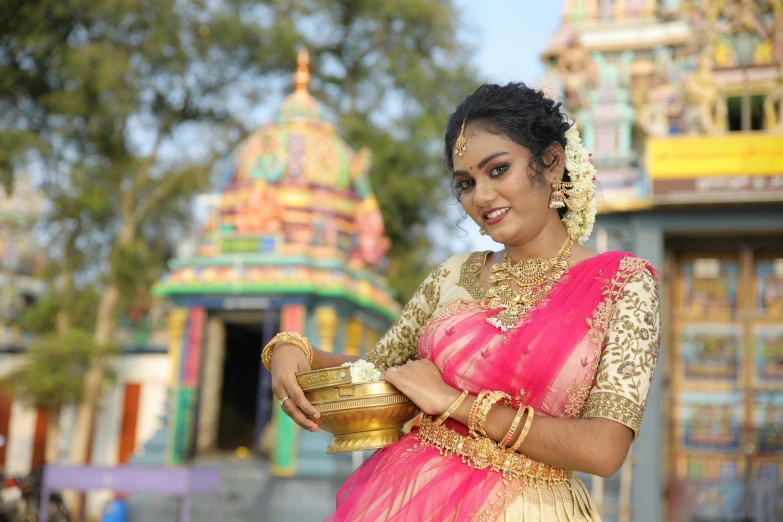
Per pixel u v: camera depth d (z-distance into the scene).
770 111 11.40
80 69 16.33
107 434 16.84
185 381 11.62
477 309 1.96
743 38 11.04
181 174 17.06
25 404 15.96
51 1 16.75
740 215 10.77
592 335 1.82
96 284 17.17
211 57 18.44
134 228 17.25
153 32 17.00
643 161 11.20
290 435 11.03
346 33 20.03
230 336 14.16
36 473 12.36
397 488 1.86
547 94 2.10
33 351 15.41
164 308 17.44
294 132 13.10
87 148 17.61
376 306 12.41
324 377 1.94
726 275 11.39
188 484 9.20
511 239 1.96
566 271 1.94
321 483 10.82
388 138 18.05
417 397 1.85
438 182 17.62
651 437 10.40
